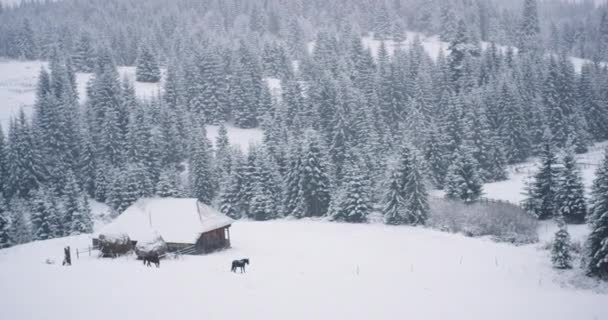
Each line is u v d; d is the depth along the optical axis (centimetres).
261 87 10969
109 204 7669
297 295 2548
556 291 3131
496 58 11800
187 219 4284
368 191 6269
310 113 9719
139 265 3200
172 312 2106
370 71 11162
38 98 10619
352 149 7631
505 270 3688
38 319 1958
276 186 7012
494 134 8325
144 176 7319
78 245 4516
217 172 7781
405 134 7869
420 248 4494
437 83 10500
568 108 9206
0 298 2223
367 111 8975
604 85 10050
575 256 3888
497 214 5231
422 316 2398
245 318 2097
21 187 7788
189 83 11275
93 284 2497
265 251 4291
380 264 3828
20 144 7881
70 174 6900
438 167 7431
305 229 5594
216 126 10694
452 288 3112
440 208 5831
